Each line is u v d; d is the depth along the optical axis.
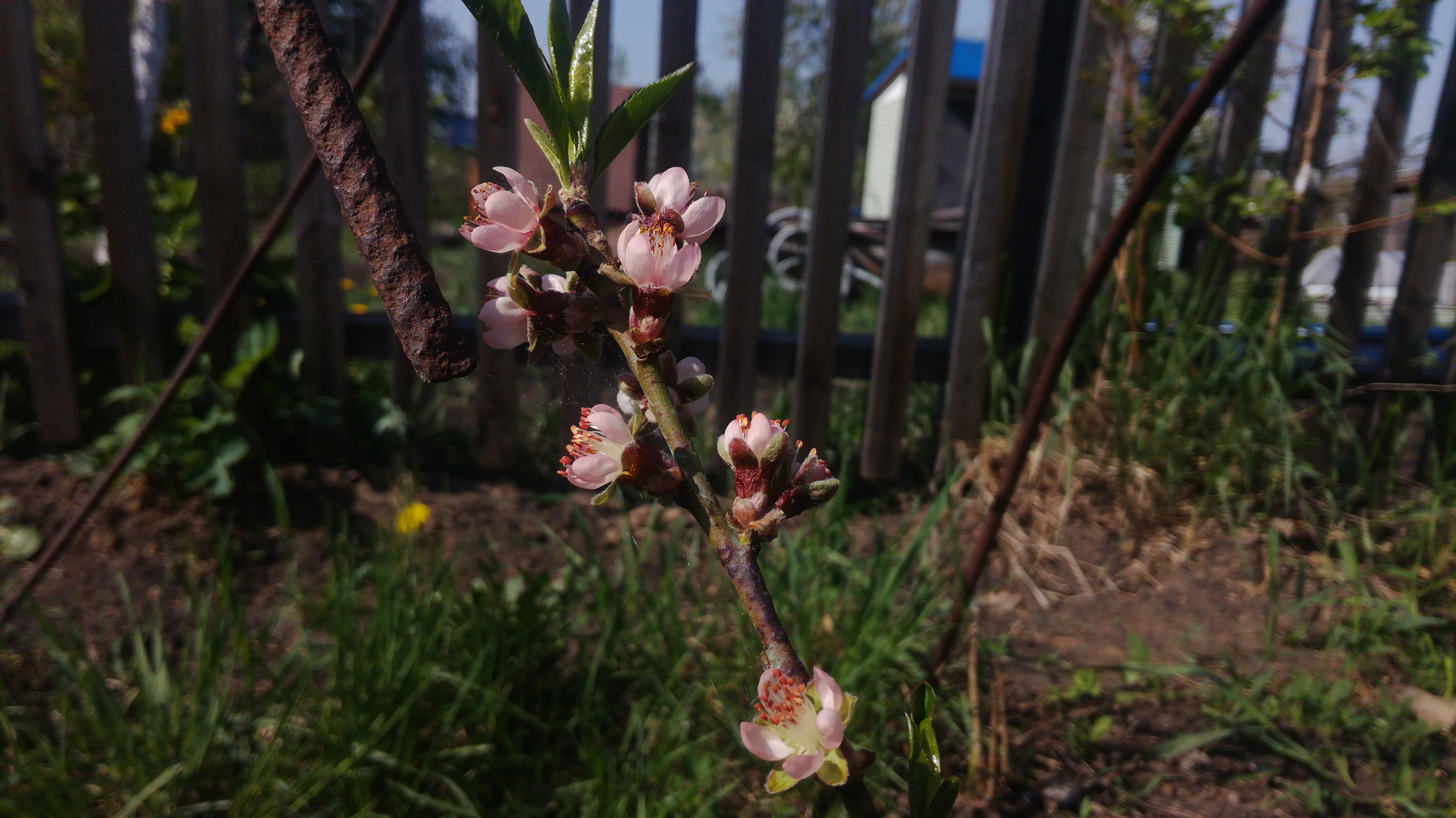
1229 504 2.91
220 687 1.93
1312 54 2.91
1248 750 2.04
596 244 0.68
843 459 3.05
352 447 3.34
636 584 2.36
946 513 3.03
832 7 3.02
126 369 3.16
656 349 0.69
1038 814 1.87
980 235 3.18
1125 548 2.79
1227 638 2.43
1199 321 3.09
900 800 1.87
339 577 2.30
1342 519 2.86
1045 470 3.02
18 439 3.18
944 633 2.07
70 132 4.95
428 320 0.53
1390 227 3.64
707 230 0.71
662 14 3.00
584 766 1.92
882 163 15.43
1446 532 2.75
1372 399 3.16
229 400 2.80
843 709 0.63
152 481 2.79
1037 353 3.24
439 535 2.47
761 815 1.84
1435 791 1.90
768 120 3.09
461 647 2.08
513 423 3.31
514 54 0.62
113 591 2.43
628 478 0.69
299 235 3.14
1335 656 2.35
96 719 1.79
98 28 2.90
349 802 1.77
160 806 1.68
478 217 0.77
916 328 3.25
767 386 4.57
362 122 0.55
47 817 1.63
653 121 3.05
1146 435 2.99
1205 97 1.19
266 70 6.72
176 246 3.79
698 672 2.18
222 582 2.09
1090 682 2.21
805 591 2.37
